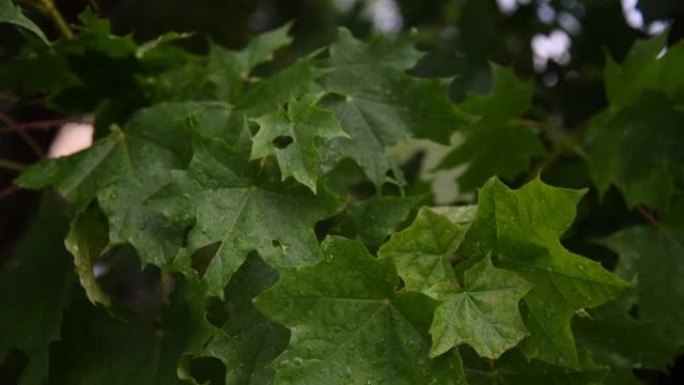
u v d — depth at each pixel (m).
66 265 1.27
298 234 1.20
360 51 1.31
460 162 1.43
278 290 1.16
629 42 1.60
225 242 1.19
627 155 1.36
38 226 1.29
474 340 1.15
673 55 1.35
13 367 1.42
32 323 1.26
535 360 1.20
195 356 1.21
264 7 2.23
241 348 1.21
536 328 1.18
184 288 1.23
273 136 1.20
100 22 1.27
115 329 1.25
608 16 1.61
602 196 1.36
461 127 1.29
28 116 1.52
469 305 1.16
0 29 1.40
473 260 1.19
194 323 1.21
